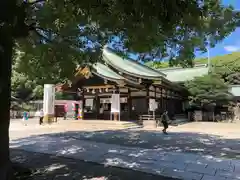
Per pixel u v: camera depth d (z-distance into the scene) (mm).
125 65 23500
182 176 5504
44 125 19156
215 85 24734
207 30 5406
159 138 12000
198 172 5805
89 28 6152
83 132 14695
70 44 6715
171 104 26906
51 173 5738
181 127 18578
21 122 22141
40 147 9195
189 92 26531
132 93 22594
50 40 6555
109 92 21641
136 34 4629
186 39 5867
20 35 4289
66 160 7125
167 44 6109
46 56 6844
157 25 4117
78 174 5660
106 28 5375
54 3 4965
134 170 6023
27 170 5828
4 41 4027
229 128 17625
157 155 7711
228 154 7969
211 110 26000
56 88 21844
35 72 7777
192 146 9570
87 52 6973
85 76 19312
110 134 13633
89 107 24625
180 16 3814
